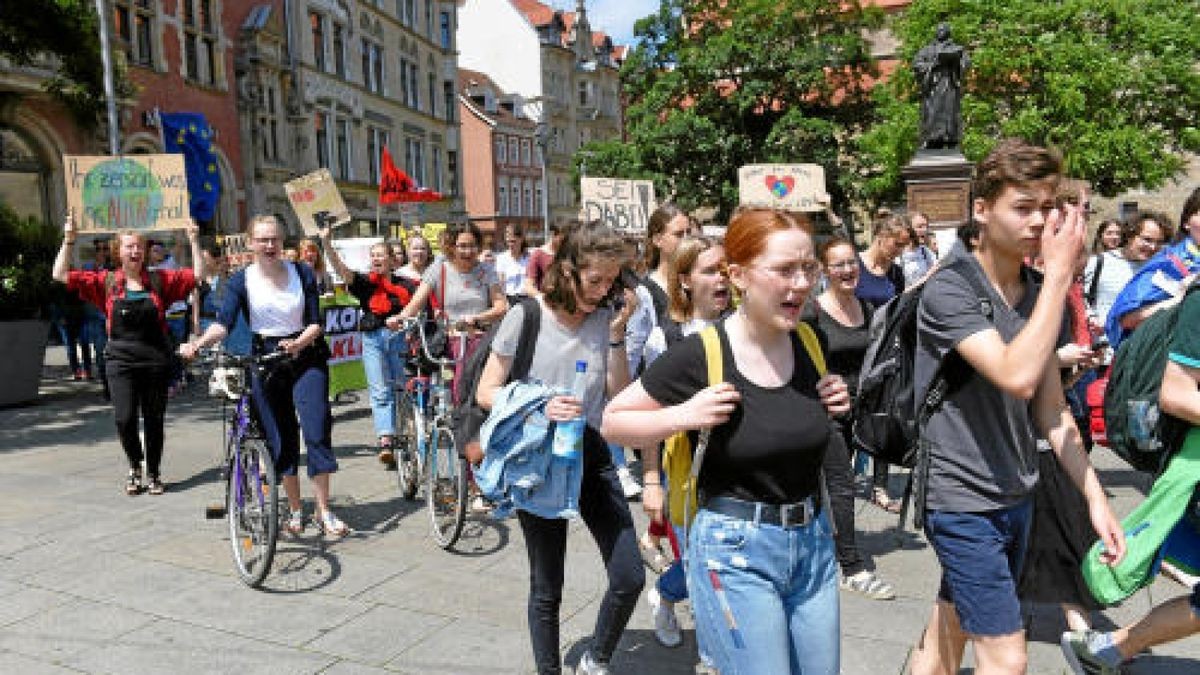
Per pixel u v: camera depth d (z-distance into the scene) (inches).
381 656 144.9
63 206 797.2
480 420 127.5
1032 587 125.6
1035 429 101.9
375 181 1407.5
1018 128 864.3
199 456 301.3
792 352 90.6
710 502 90.0
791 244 84.2
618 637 126.6
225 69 1034.1
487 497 122.5
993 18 935.7
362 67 1375.5
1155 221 233.0
